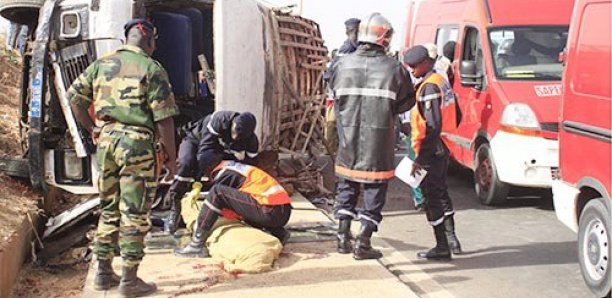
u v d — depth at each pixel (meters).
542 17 9.63
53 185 7.46
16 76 12.61
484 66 9.30
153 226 7.28
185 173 6.97
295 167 9.42
